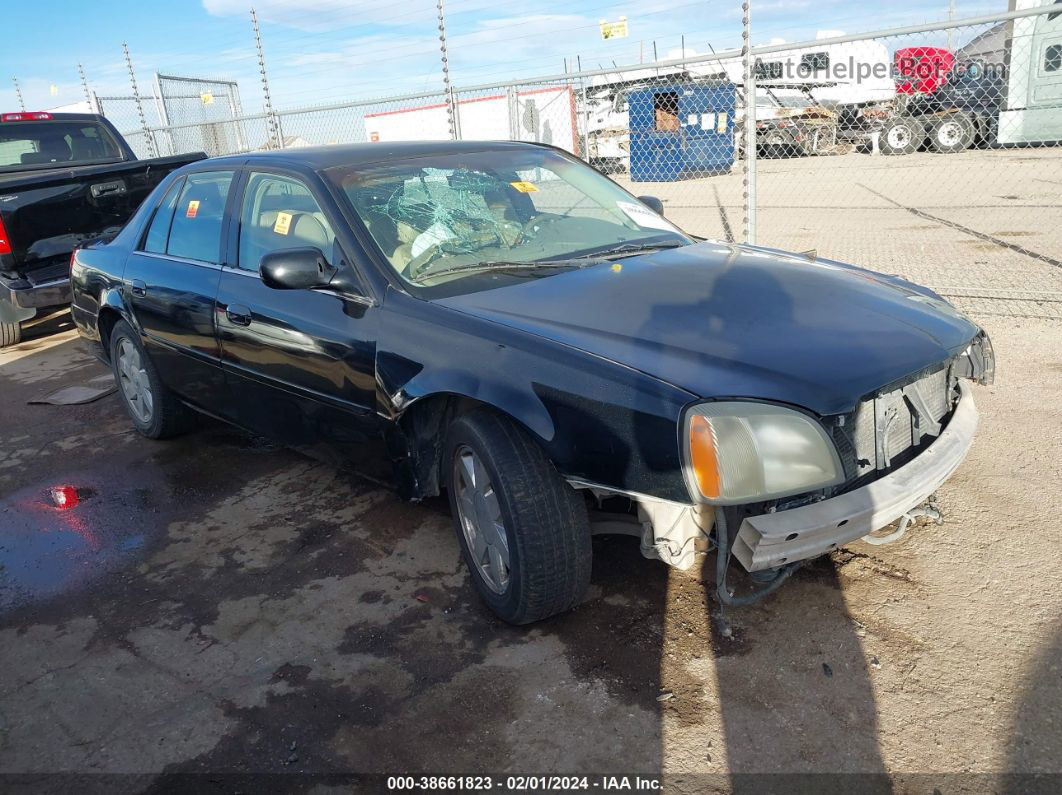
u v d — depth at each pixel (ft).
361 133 38.17
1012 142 53.16
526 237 11.82
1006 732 7.52
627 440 7.99
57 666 9.73
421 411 10.01
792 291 9.82
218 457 15.71
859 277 10.73
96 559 12.20
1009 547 10.29
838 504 7.77
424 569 11.13
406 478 10.48
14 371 23.39
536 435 8.55
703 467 7.57
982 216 36.27
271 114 34.58
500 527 9.33
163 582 11.39
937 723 7.70
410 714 8.41
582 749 7.77
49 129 30.27
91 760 8.16
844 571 10.11
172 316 13.88
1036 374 16.19
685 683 8.49
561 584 8.96
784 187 53.47
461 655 9.26
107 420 18.45
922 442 9.02
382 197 11.50
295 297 11.39
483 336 9.19
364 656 9.39
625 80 59.31
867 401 8.19
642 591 10.05
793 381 7.84
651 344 8.52
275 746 8.13
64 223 24.56
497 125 62.34
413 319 9.89
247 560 11.76
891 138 64.39
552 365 8.55
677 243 12.39
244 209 12.82
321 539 12.17
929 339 8.94
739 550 7.72
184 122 45.52
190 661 9.59
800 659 8.68
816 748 7.54
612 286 10.02
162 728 8.52
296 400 11.77
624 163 63.36
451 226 11.48
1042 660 8.34
